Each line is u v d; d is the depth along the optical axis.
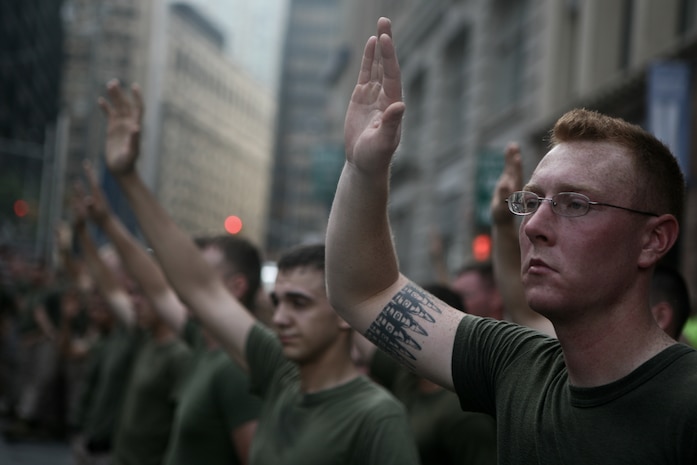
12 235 42.47
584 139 2.01
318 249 3.32
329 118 51.19
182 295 3.72
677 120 10.34
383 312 2.38
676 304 3.46
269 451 3.30
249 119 143.25
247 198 145.38
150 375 5.40
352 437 3.08
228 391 4.06
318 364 3.26
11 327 12.88
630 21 14.37
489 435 3.74
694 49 11.10
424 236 24.52
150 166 104.25
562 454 1.93
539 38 16.97
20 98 54.94
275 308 3.33
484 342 2.24
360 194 2.32
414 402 4.04
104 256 7.14
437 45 24.67
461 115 22.98
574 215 1.95
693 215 10.94
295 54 109.56
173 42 112.88
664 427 1.83
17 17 51.28
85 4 79.69
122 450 5.46
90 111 38.25
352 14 45.31
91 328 11.85
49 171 46.16
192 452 4.16
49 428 11.34
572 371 1.98
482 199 13.64
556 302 1.95
